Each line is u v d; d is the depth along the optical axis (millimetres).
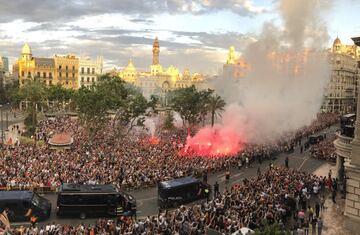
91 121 80250
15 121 123750
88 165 50406
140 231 30906
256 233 20797
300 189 42844
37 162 50000
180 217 33125
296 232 32781
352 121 51844
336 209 41438
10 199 36250
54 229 30391
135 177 48406
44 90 111750
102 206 38562
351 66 164125
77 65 184500
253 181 45656
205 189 44906
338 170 51375
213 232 29000
